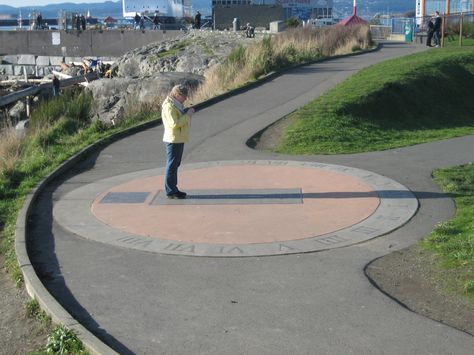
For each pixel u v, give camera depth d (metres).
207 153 13.09
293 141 13.83
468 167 11.38
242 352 5.34
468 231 7.89
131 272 7.16
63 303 6.42
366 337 5.49
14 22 134.38
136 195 10.25
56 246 8.09
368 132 15.29
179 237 8.22
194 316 6.03
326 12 84.06
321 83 21.84
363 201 9.45
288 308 6.11
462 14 35.22
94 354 5.37
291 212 9.07
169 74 27.94
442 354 5.17
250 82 22.33
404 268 6.98
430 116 19.27
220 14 60.50
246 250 7.66
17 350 5.82
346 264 7.15
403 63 24.20
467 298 6.13
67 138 15.73
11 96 31.59
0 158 12.28
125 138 14.95
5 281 7.30
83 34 60.16
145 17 68.00
